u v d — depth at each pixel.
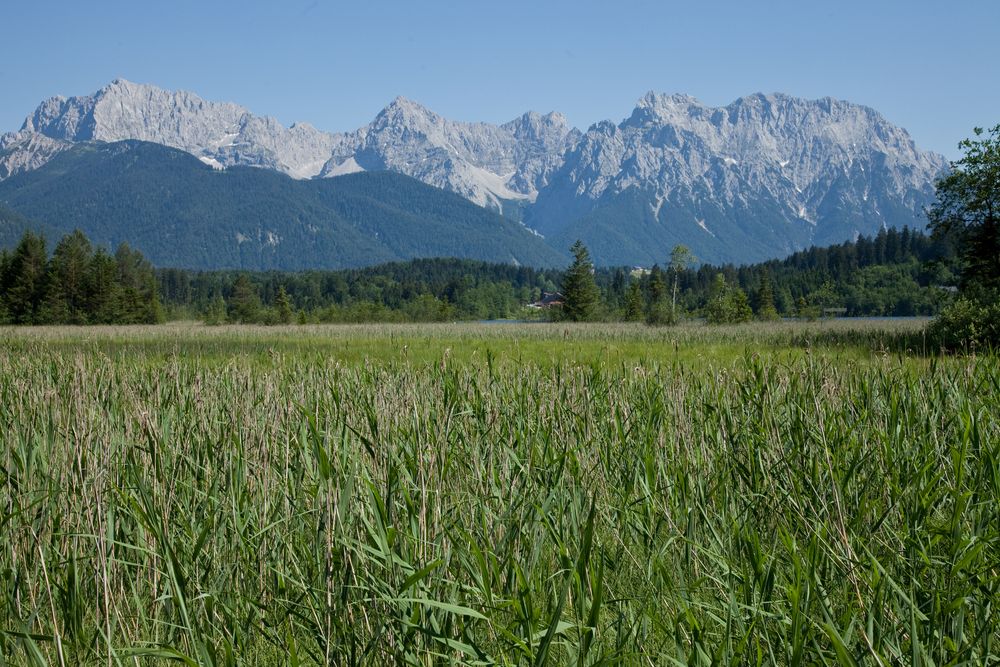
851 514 4.20
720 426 5.51
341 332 40.03
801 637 2.74
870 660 3.11
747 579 3.26
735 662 2.91
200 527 4.12
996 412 5.98
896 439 4.98
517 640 2.82
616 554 4.32
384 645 3.23
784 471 4.69
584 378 6.96
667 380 7.47
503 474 4.67
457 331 41.34
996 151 26.64
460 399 5.73
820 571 3.67
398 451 4.27
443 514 3.88
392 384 6.50
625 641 3.12
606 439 5.56
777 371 7.46
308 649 3.30
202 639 3.08
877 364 7.65
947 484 4.20
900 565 3.67
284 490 4.31
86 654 3.42
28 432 4.91
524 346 26.14
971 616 3.39
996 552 3.59
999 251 27.03
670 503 4.57
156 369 7.92
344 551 3.37
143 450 4.41
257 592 3.93
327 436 4.60
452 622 3.36
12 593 3.77
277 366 8.27
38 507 4.17
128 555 4.03
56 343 27.00
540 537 3.94
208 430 5.25
